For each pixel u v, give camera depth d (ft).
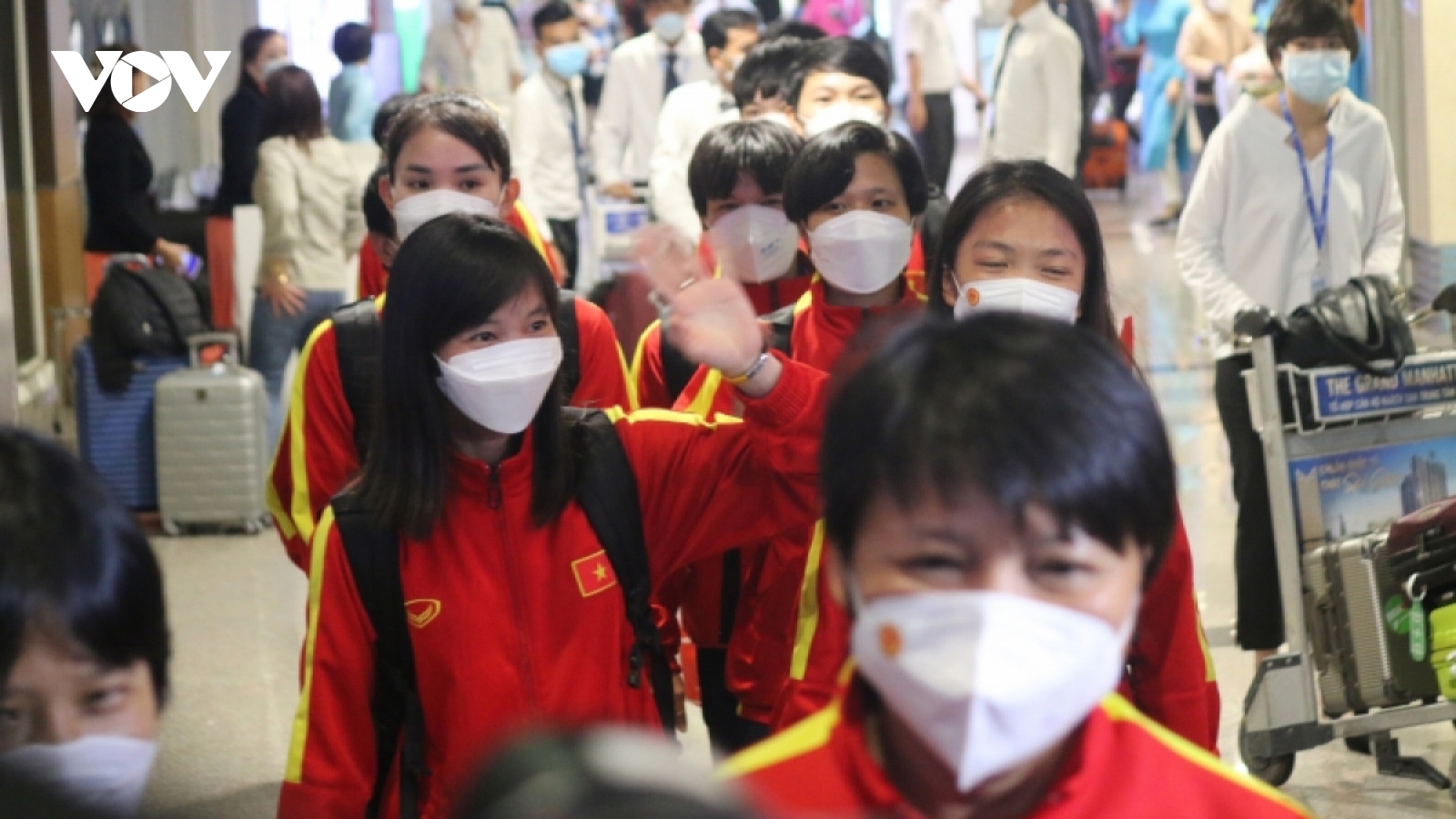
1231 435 15.44
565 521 7.99
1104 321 8.68
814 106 16.17
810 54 16.34
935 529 3.92
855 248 10.21
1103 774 4.38
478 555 7.87
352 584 7.84
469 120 11.80
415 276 7.77
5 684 4.54
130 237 28.99
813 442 7.64
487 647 7.79
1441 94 29.22
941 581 4.01
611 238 25.79
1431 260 29.53
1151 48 45.80
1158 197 52.08
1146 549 4.13
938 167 40.01
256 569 22.11
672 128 23.86
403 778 7.84
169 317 24.22
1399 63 29.94
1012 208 8.48
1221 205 16.87
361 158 25.94
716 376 10.00
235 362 24.23
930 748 4.30
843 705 4.50
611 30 49.01
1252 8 41.68
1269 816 4.41
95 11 36.99
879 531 4.02
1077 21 39.63
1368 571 13.52
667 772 1.91
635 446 8.23
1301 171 16.81
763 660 10.29
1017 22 30.63
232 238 29.76
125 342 24.12
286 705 16.79
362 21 51.83
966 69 64.44
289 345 25.68
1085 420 3.85
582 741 1.96
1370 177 17.17
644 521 8.26
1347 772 14.52
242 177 29.48
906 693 4.06
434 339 7.75
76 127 33.45
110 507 4.70
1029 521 3.87
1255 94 17.03
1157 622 7.78
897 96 57.06
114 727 4.70
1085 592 4.00
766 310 12.45
